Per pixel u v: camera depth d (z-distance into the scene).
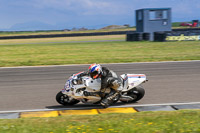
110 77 12.72
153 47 42.22
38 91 16.59
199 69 23.33
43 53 38.03
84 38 81.81
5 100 14.66
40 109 12.92
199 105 13.16
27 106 13.47
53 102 14.21
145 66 25.47
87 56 33.31
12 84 18.73
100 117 10.69
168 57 30.77
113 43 53.09
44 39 83.75
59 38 87.38
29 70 24.27
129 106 13.30
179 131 8.77
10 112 12.45
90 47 45.75
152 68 24.31
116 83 12.73
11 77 21.23
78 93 12.69
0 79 20.55
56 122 10.06
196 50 37.00
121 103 13.97
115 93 13.08
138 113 11.20
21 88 17.47
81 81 12.64
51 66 26.31
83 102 13.11
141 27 58.75
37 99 14.80
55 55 35.19
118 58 30.92
